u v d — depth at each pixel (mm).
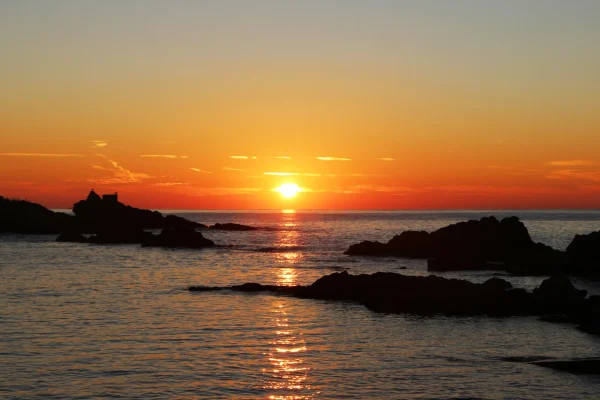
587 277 61312
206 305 40781
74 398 21750
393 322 35594
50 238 123938
